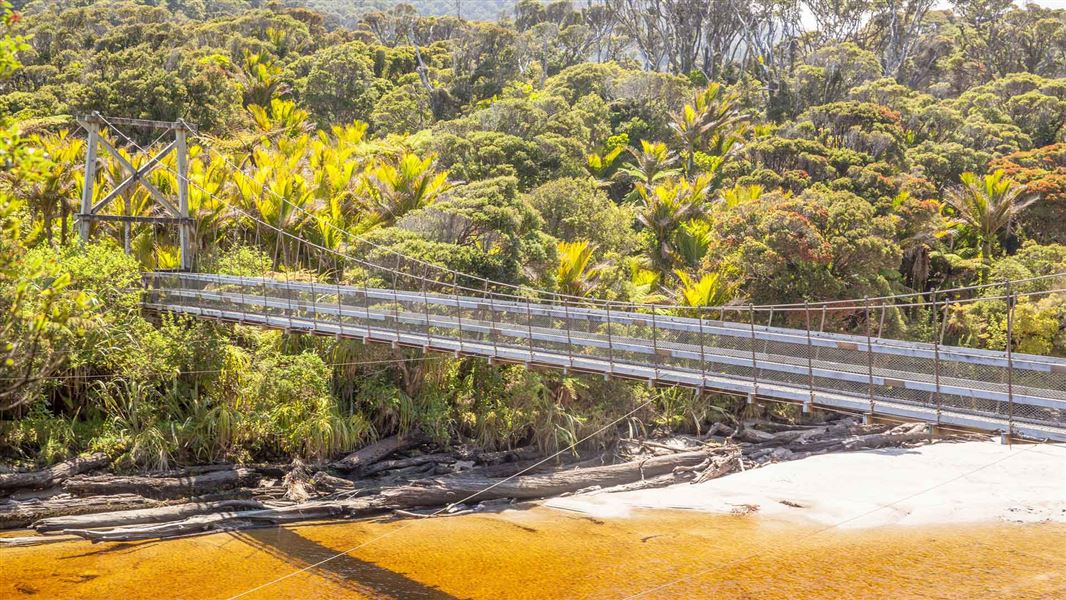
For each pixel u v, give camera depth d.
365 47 95.81
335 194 45.25
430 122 78.75
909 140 76.12
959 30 123.25
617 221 48.88
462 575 21.69
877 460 33.81
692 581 21.53
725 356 19.86
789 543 24.77
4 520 23.86
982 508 27.88
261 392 30.23
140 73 60.38
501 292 36.78
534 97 82.31
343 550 23.52
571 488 30.14
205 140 51.72
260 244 42.94
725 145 73.56
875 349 17.50
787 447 35.81
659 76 84.94
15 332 16.61
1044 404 15.19
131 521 24.41
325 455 29.86
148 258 38.53
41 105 60.16
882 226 45.50
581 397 34.41
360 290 27.12
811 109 71.69
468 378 33.59
